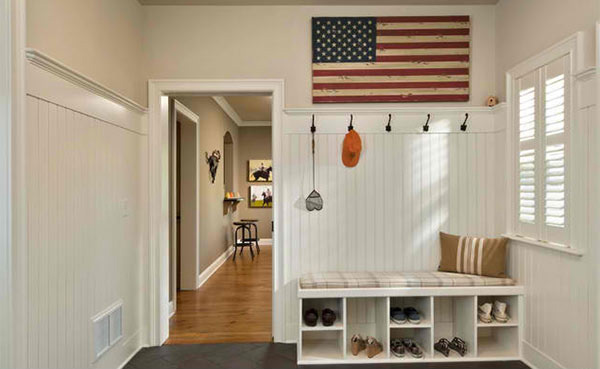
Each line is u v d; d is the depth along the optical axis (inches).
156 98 124.1
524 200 108.7
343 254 124.7
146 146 123.1
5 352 64.7
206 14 125.5
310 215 125.0
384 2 124.6
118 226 105.7
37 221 71.4
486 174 124.8
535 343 104.3
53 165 76.4
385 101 125.6
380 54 126.0
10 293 64.8
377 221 125.0
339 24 125.6
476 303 110.2
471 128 124.8
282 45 126.2
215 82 124.6
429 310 111.5
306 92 126.4
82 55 88.6
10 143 64.6
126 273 110.9
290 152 124.9
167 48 125.0
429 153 125.0
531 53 106.2
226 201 277.7
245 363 109.3
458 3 125.5
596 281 81.5
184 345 122.2
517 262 112.7
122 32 109.7
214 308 160.7
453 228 125.0
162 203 124.7
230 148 319.6
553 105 95.5
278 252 124.7
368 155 125.0
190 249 191.8
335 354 113.1
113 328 102.4
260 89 125.5
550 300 97.6
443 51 126.1
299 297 109.3
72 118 83.1
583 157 85.6
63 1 81.2
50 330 75.4
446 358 109.8
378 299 118.6
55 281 77.0
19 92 66.1
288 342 123.8
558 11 94.9
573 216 88.8
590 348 83.7
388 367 106.6
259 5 125.9
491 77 126.9
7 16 64.5
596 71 81.0
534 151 103.4
